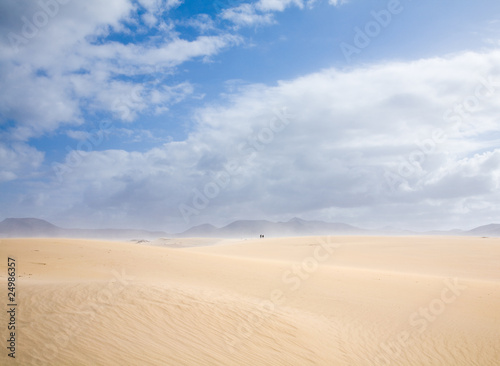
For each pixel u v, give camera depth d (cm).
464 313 1814
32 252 2802
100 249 3150
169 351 1002
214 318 1312
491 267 4238
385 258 5103
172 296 1453
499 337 1514
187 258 3116
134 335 1051
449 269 4097
